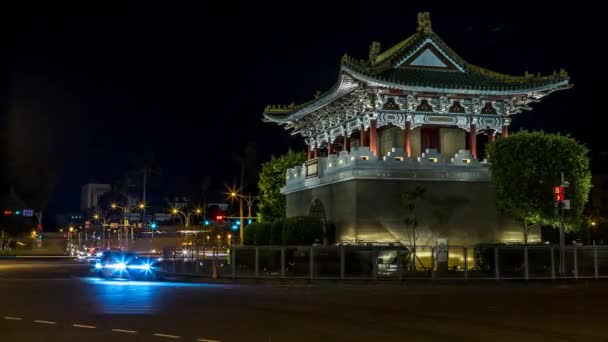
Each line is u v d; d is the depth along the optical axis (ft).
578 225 146.72
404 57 161.58
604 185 332.80
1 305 81.61
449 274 131.75
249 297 94.22
